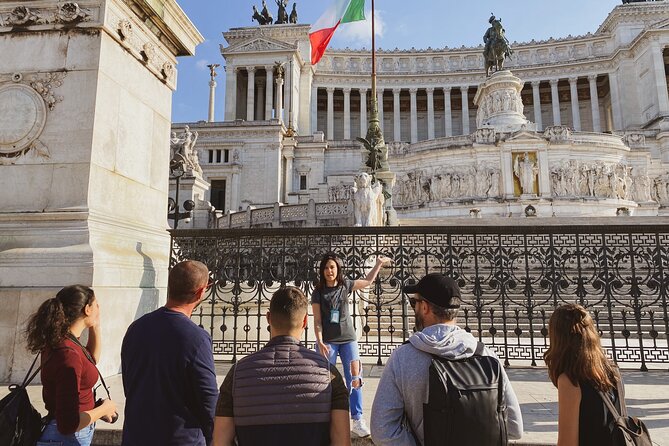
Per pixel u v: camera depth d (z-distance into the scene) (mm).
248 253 7863
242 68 70250
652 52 66312
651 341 10859
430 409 2426
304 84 74125
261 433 2324
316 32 25250
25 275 5766
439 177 42281
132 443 2689
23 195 6273
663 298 7387
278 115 55312
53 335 3002
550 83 75062
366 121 76938
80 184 6215
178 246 7898
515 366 7621
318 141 53781
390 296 13023
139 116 7473
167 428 2693
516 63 79938
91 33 6562
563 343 2785
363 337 11102
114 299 6078
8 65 6566
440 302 2766
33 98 6453
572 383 2691
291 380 2410
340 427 2422
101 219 6336
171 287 3105
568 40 77250
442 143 44438
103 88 6555
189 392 2787
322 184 47812
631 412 5172
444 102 80188
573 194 39719
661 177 44812
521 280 7590
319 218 24203
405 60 81375
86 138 6316
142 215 7504
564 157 40219
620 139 42781
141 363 2791
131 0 7039
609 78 72750
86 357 3129
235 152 51625
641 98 68500
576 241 7547
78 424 2885
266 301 9016
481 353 2629
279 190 51000
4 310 5625
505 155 40344
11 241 6023
